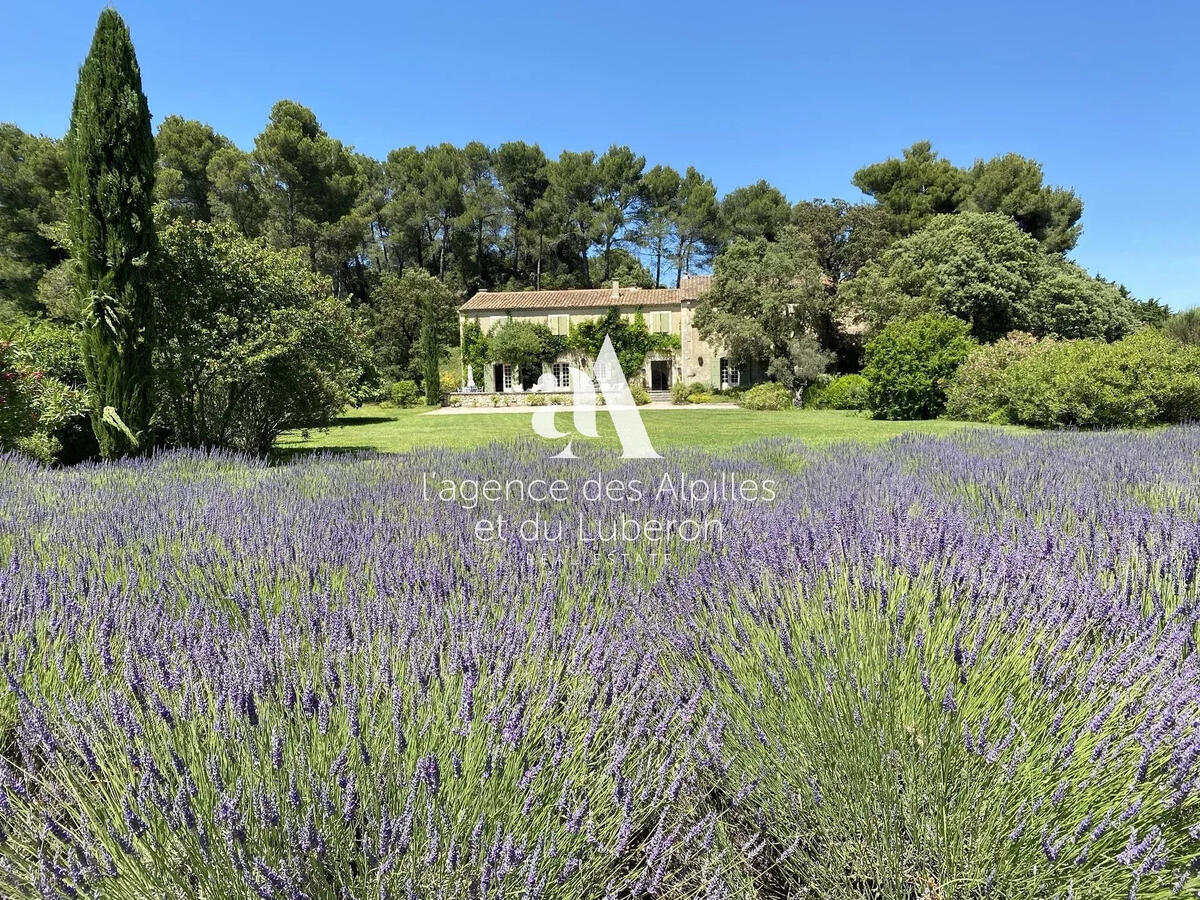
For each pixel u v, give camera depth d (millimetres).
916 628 1691
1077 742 1253
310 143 34281
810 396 23797
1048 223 33312
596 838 1179
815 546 2555
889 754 1306
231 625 1987
